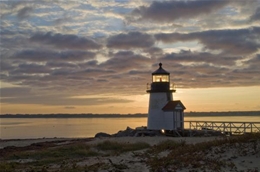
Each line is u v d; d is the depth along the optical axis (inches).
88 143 1080.2
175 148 806.5
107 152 904.9
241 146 652.1
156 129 1529.3
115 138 1302.9
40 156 842.2
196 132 1421.0
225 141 716.0
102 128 3641.7
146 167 607.8
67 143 1208.2
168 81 1565.0
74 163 689.0
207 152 657.0
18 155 849.5
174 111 1483.8
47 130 3297.2
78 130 3265.3
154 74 1571.1
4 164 698.2
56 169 636.7
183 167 565.9
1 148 1105.4
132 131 1545.3
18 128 3764.8
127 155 775.7
